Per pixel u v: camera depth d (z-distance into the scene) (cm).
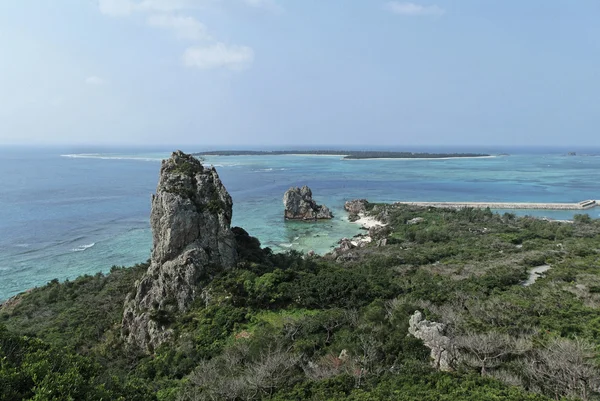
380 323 4291
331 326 4294
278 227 13262
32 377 2241
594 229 10900
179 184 5584
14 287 8050
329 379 3167
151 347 4650
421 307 4641
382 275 6469
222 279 5122
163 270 5153
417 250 9056
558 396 2978
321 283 5266
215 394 3153
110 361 4406
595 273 6297
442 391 2891
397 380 3088
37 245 10856
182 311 4912
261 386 3225
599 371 3111
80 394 2303
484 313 4538
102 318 5594
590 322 4309
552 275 6294
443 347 3509
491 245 9262
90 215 14562
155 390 3488
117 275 7256
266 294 4941
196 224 5375
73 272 8894
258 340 3969
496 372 3231
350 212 15712
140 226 13012
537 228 11081
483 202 17525
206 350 4169
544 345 3538
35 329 5472
